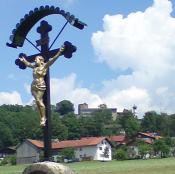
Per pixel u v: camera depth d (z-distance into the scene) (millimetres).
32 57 19062
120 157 137625
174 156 143875
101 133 196000
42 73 18406
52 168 17594
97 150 149000
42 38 18859
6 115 176125
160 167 77812
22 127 171500
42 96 18500
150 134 187250
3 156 168000
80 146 150125
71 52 18250
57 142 150375
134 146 150250
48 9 18734
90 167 90000
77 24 18203
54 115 172250
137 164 96875
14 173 77250
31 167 17969
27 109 182500
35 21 19438
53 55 18562
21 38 19656
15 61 19422
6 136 172125
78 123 183750
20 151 143000
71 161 137000
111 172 67812
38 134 166750
